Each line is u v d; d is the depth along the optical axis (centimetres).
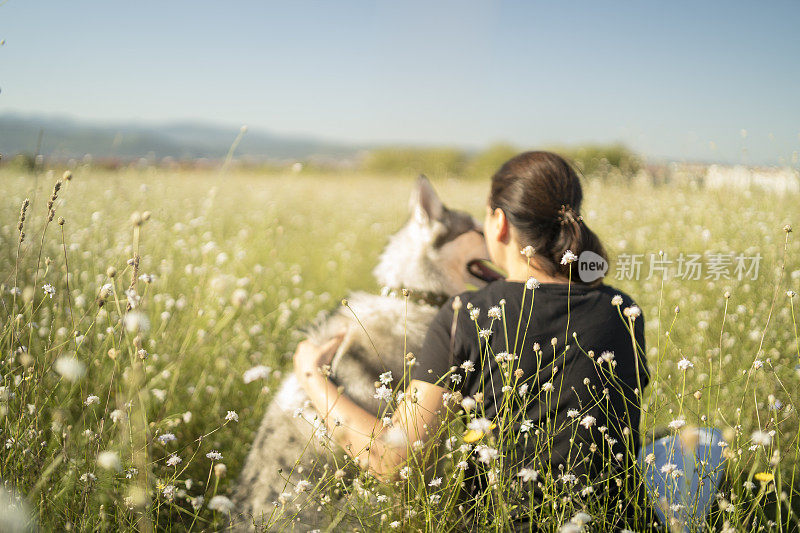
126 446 165
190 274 446
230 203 931
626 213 718
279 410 221
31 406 184
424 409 182
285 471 206
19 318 191
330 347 221
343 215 1017
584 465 175
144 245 511
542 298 187
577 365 179
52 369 212
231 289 430
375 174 1678
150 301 354
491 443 168
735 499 180
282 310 441
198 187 1019
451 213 265
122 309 265
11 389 197
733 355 321
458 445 198
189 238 568
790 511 170
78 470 177
